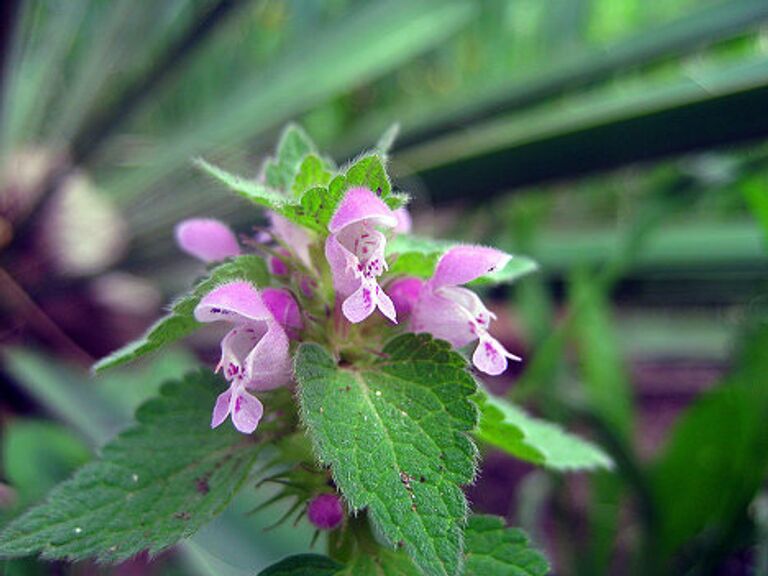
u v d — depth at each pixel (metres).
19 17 0.15
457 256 0.07
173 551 0.10
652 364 0.21
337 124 0.23
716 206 0.20
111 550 0.06
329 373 0.06
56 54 0.20
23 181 0.17
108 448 0.07
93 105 0.18
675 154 0.13
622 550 0.16
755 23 0.15
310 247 0.07
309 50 0.20
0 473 0.10
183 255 0.18
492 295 0.19
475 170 0.15
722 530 0.14
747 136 0.13
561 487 0.15
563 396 0.15
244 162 0.18
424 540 0.05
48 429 0.11
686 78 0.14
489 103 0.17
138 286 0.18
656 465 0.14
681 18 0.16
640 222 0.16
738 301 0.20
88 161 0.18
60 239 0.17
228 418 0.07
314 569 0.06
